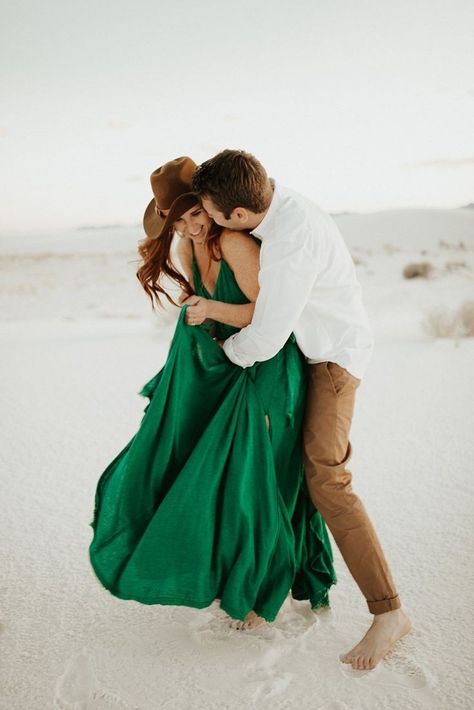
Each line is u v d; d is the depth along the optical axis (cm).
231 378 257
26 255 3772
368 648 240
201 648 253
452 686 226
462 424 520
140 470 254
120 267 3047
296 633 261
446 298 1579
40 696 228
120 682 234
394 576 298
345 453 257
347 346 249
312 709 217
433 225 4009
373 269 2425
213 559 254
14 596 292
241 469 250
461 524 345
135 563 250
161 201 252
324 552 280
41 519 368
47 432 536
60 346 973
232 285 255
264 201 235
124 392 661
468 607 271
